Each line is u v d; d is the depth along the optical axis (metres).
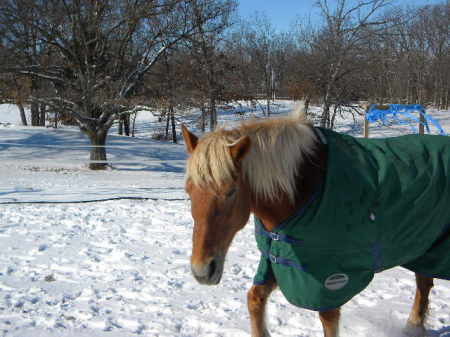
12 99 16.77
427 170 2.63
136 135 33.59
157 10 17.52
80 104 17.94
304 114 2.60
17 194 9.56
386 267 2.65
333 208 2.27
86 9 17.06
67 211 7.62
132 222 6.78
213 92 17.48
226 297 3.81
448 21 39.34
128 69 18.12
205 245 2.06
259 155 2.24
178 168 18.14
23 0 15.81
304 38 19.86
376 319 3.42
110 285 4.11
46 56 17.23
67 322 3.32
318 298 2.36
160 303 3.69
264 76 32.75
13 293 3.88
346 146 2.57
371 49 17.67
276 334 3.18
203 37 17.53
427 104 38.31
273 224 2.39
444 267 2.91
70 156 19.50
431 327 3.33
